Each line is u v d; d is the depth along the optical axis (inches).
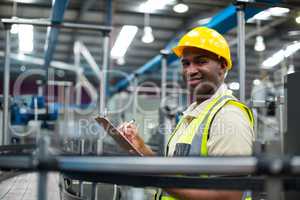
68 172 31.0
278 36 282.8
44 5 244.4
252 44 302.4
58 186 86.9
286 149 49.3
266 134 133.4
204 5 235.8
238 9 78.5
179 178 33.4
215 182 33.3
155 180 33.1
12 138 133.8
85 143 95.3
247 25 264.4
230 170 27.0
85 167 27.8
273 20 248.1
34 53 325.4
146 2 234.2
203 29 52.4
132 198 108.0
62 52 375.6
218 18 134.6
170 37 322.0
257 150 44.7
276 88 159.3
